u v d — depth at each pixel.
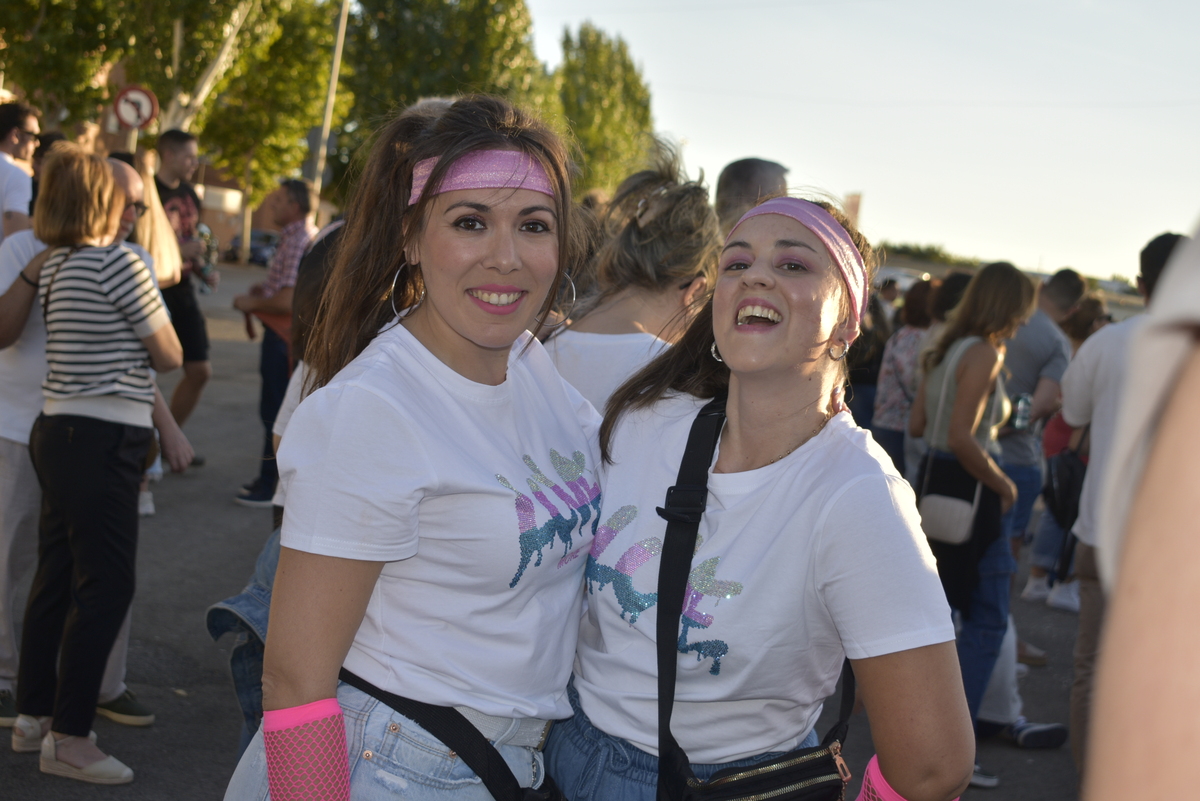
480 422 1.55
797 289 1.47
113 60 20.45
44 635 2.92
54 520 2.86
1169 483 0.36
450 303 1.52
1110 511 0.40
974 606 3.38
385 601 1.47
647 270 2.25
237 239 41.75
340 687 1.50
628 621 1.58
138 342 2.89
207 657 3.83
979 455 3.24
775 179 3.27
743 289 1.50
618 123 44.22
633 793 1.56
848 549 1.38
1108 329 3.20
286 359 5.81
